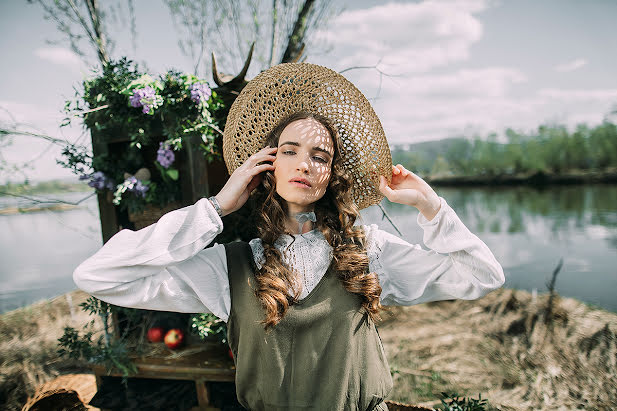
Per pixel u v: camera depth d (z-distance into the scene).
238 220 2.13
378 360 1.16
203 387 2.04
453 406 1.77
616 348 2.75
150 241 1.02
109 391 2.15
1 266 4.93
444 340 3.13
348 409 1.08
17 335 3.33
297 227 1.25
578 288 3.86
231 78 2.19
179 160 2.23
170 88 1.92
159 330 2.27
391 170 1.29
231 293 1.15
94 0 2.65
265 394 1.10
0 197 2.15
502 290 3.98
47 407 1.92
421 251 1.27
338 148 1.24
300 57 2.82
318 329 1.10
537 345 2.93
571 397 2.33
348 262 1.13
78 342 2.18
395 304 1.30
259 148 1.32
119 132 2.14
